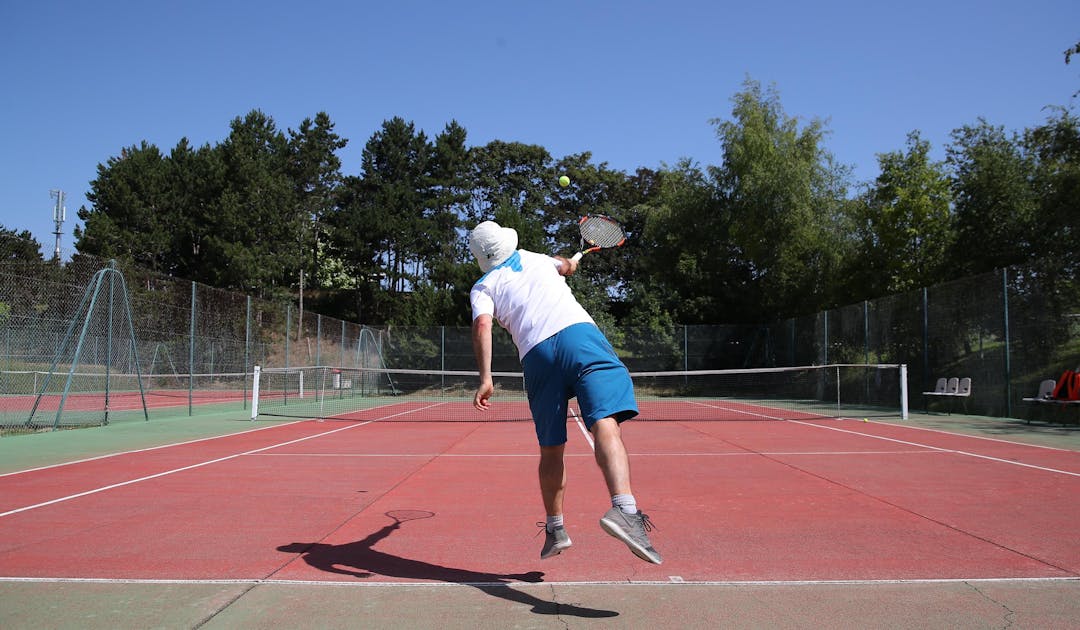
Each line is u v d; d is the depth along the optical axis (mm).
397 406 21266
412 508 5508
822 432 12297
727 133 33156
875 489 6332
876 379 20469
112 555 4066
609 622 2980
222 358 18250
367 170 51781
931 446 9875
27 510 5398
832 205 30703
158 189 46250
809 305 30812
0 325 12383
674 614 3080
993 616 3041
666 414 17719
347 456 8906
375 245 50031
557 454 3289
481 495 6090
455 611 3121
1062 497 5887
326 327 24578
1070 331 13609
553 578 3633
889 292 25844
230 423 14352
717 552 4152
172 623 2961
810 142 31562
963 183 21859
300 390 22156
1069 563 3881
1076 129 18516
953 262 22281
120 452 9266
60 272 13195
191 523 4945
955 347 16781
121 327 14703
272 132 51156
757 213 31547
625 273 50781
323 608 3154
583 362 3125
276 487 6488
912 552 4133
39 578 3600
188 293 16750
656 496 6039
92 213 43562
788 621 2988
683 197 35656
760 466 7906
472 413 18328
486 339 3289
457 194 50969
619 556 4059
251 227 45062
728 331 29469
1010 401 14938
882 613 3084
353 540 4453
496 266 3432
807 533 4633
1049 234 19297
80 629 2893
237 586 3475
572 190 52812
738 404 22516
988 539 4438
